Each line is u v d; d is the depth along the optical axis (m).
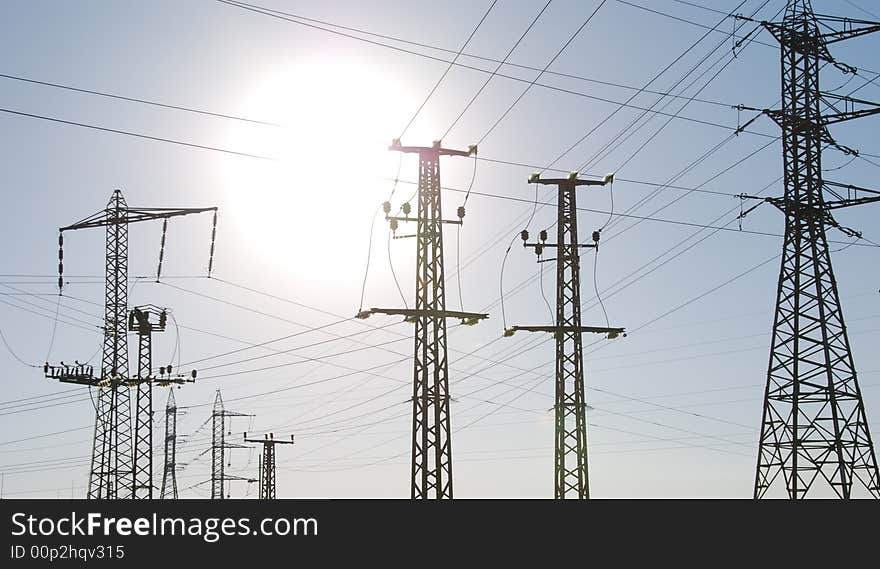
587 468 60.09
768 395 59.72
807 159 61.34
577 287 62.50
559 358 61.69
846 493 56.50
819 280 59.34
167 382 81.81
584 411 60.81
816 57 62.59
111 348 81.12
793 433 58.44
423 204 57.22
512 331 61.72
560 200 63.62
